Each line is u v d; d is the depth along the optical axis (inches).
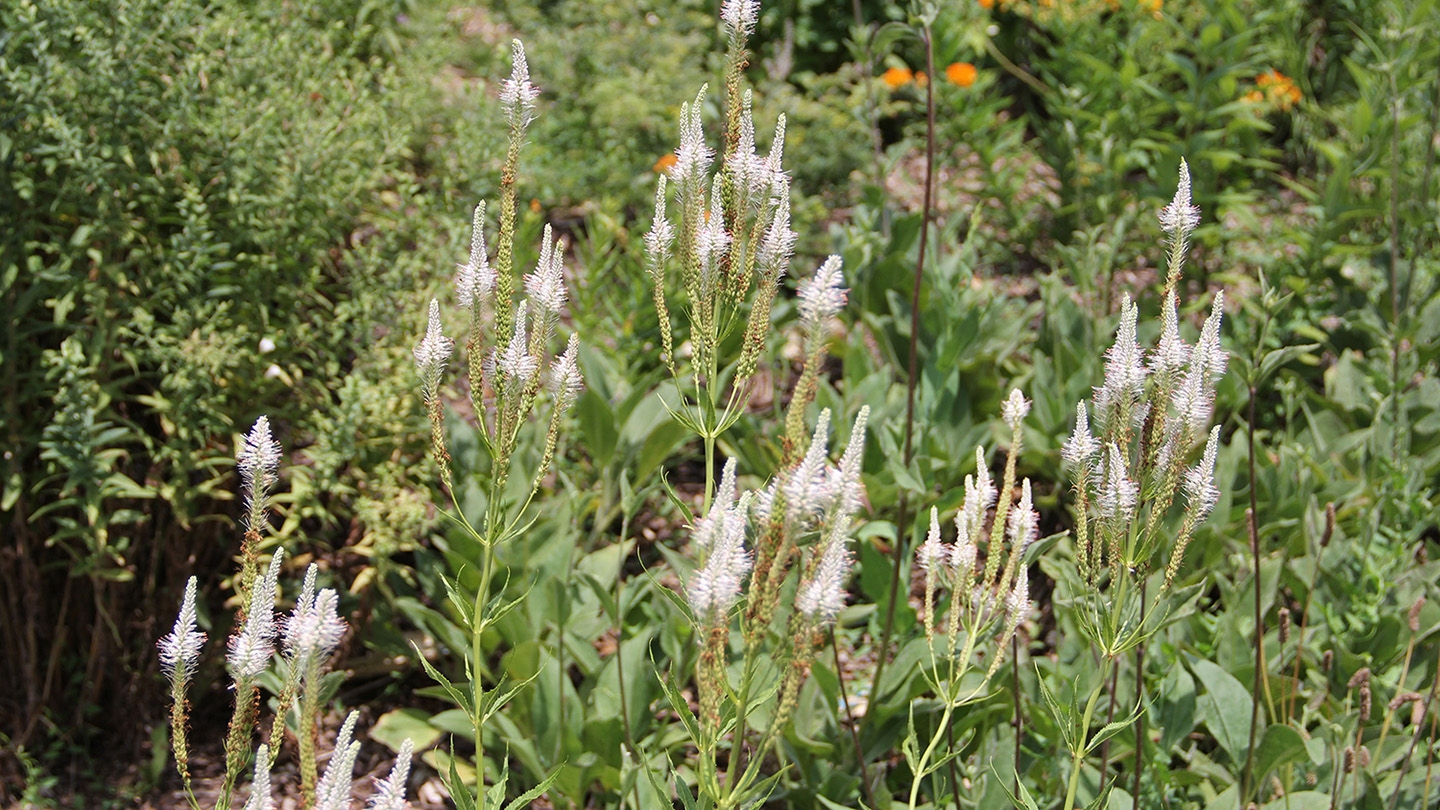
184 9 133.9
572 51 271.4
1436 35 219.1
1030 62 324.2
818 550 66.7
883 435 145.4
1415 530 150.2
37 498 134.2
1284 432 188.7
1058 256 240.1
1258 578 103.0
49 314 133.0
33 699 135.6
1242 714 116.6
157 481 132.0
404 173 173.9
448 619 142.8
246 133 132.6
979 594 79.1
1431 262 216.4
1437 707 126.3
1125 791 110.8
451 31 233.6
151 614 137.3
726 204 78.9
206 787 135.6
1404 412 179.9
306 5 161.9
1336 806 108.3
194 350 126.6
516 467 147.8
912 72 314.2
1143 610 88.1
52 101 125.0
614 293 199.2
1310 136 261.6
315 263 142.8
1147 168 238.4
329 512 143.3
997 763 113.2
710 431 80.0
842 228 213.5
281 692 69.6
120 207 127.9
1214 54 234.7
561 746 122.8
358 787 132.9
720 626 65.4
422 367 77.4
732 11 76.9
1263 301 93.9
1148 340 180.1
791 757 121.9
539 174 235.9
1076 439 79.0
